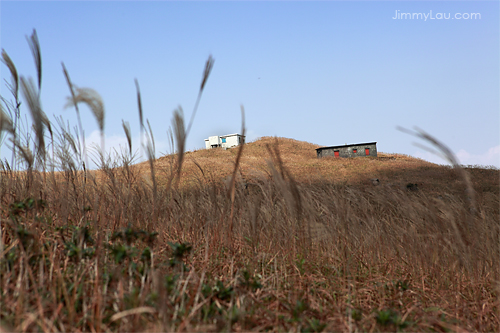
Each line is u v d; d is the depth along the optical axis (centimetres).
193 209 454
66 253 293
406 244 450
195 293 265
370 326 269
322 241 420
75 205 386
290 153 5572
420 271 425
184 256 357
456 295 356
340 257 415
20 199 348
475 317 341
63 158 343
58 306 208
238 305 256
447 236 381
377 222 473
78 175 393
